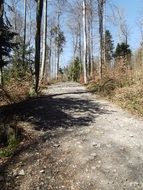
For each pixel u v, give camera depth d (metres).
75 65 53.12
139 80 18.70
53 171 7.80
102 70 25.20
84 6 28.92
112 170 7.91
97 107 14.66
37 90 17.45
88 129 10.99
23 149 8.98
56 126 11.16
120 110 14.42
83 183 7.30
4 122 10.42
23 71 21.44
